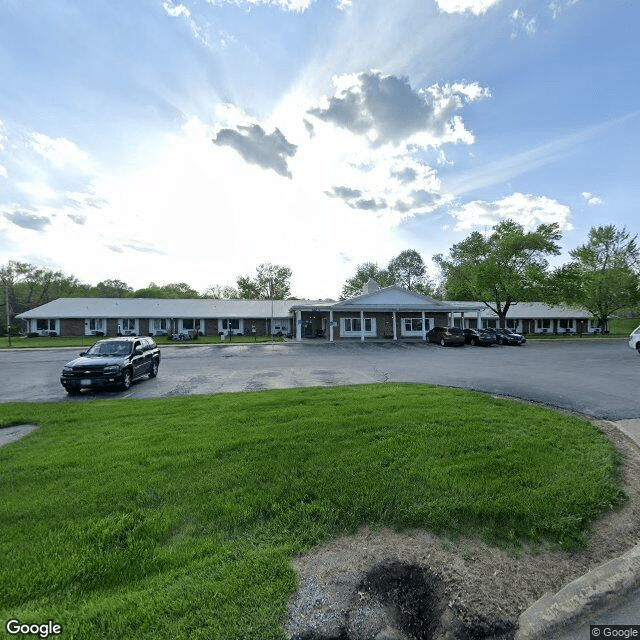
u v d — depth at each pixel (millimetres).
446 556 2961
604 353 20547
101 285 71250
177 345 29375
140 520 3348
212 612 2299
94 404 8648
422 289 73625
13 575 2641
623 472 4426
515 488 3838
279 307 43688
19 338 37781
